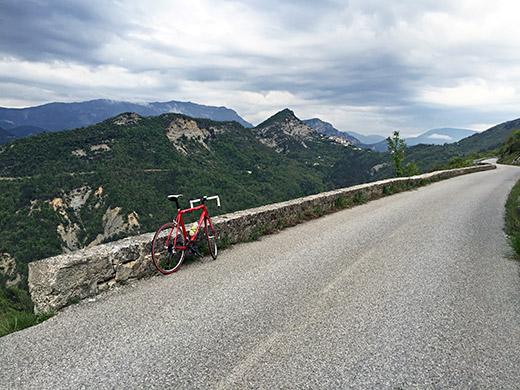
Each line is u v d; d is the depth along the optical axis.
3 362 2.57
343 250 6.35
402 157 39.34
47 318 3.42
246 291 4.22
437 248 6.70
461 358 2.83
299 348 2.89
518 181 23.48
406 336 3.19
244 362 2.65
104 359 2.63
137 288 4.25
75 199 156.62
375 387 2.39
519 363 2.78
